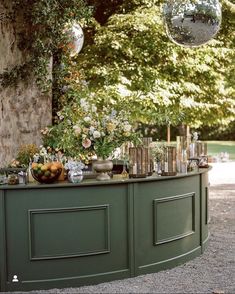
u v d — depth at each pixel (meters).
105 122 4.96
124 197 4.91
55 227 4.64
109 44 13.35
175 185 5.33
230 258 5.67
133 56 13.86
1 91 6.17
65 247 4.68
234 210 8.74
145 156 5.03
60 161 5.07
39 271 4.64
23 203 4.58
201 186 5.85
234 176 13.91
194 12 5.87
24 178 4.68
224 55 15.28
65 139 4.99
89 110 5.09
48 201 4.61
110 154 4.91
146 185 5.03
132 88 13.86
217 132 31.09
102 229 4.80
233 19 15.30
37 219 4.61
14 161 5.04
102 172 4.91
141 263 5.05
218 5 5.98
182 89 14.44
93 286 4.73
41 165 4.64
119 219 4.89
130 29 13.70
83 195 4.70
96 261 4.80
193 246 5.70
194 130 30.11
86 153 5.02
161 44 13.86
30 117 6.22
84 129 4.93
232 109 16.19
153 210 5.10
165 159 5.23
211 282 4.81
